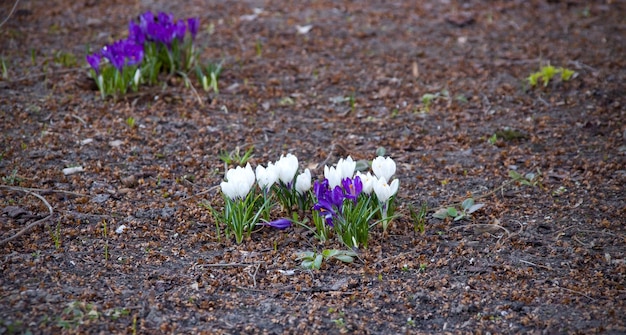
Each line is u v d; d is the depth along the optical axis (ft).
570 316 13.08
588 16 29.43
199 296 13.52
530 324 12.92
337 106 22.08
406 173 18.42
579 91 22.84
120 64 21.34
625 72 24.04
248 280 14.06
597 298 13.57
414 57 25.49
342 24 28.35
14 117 20.21
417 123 21.13
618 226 15.94
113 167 18.21
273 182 15.60
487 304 13.47
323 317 13.08
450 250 15.17
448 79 23.85
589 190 17.49
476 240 15.57
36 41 25.34
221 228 15.84
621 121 20.98
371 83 23.56
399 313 13.25
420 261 14.76
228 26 27.78
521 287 13.93
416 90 23.11
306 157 19.06
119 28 26.99
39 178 17.40
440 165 18.89
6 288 13.29
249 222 15.44
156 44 22.75
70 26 26.96
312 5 30.42
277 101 22.24
